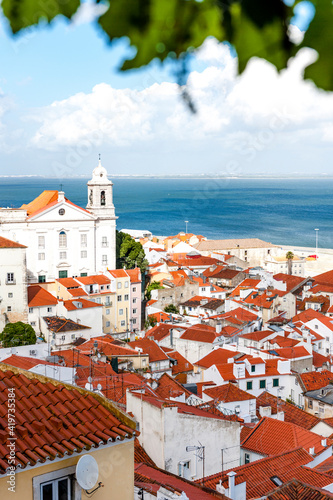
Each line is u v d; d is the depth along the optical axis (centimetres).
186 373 7469
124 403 3791
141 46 265
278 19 247
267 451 3872
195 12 258
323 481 3241
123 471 1420
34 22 262
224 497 2483
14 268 9794
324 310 11912
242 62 253
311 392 6594
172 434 3134
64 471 1320
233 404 5344
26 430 1357
